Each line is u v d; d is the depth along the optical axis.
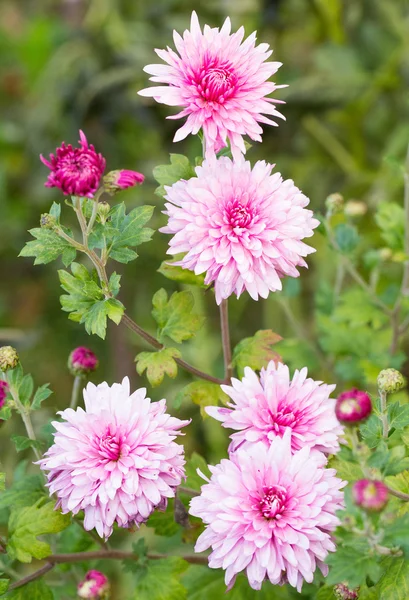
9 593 0.66
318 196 1.06
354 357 0.80
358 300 0.80
